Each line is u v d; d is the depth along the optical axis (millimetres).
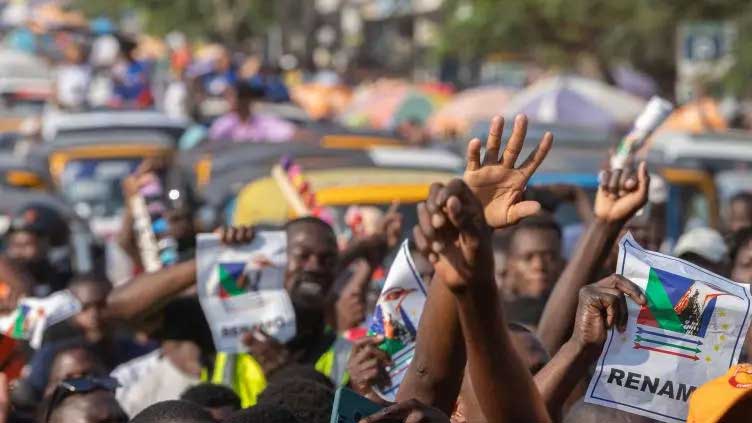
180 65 52156
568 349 7676
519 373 6504
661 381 7660
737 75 39156
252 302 11070
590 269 8875
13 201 20906
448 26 54406
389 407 6750
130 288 11227
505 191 6875
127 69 38906
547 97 33312
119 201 26141
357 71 69938
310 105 50844
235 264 11102
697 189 22391
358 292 11750
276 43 83812
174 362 11867
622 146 10883
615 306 7602
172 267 11203
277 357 10914
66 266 19516
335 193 18359
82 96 38906
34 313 13680
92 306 13938
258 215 18734
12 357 9523
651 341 7680
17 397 12570
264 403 7809
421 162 20391
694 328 7691
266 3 81062
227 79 39094
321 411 8180
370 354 8672
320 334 11430
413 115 45406
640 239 13539
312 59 70875
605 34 49156
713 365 7676
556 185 14000
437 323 6977
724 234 15977
